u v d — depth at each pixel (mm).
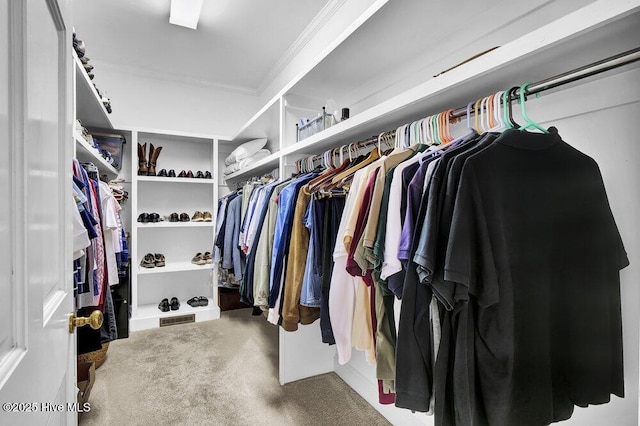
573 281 801
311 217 1392
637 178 847
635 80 834
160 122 3324
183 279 3414
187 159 3439
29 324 479
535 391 754
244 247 2205
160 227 3271
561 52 752
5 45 418
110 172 2822
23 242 461
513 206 756
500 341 721
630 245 864
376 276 1017
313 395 1812
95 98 1940
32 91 507
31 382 489
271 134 3059
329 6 2248
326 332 1320
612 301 807
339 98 2023
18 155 453
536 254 769
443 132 1040
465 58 1284
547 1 1049
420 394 782
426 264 715
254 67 3176
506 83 932
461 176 722
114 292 2580
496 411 706
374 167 1064
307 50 2652
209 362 2186
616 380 800
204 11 2307
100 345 1625
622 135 870
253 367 2123
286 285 1473
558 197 804
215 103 3572
